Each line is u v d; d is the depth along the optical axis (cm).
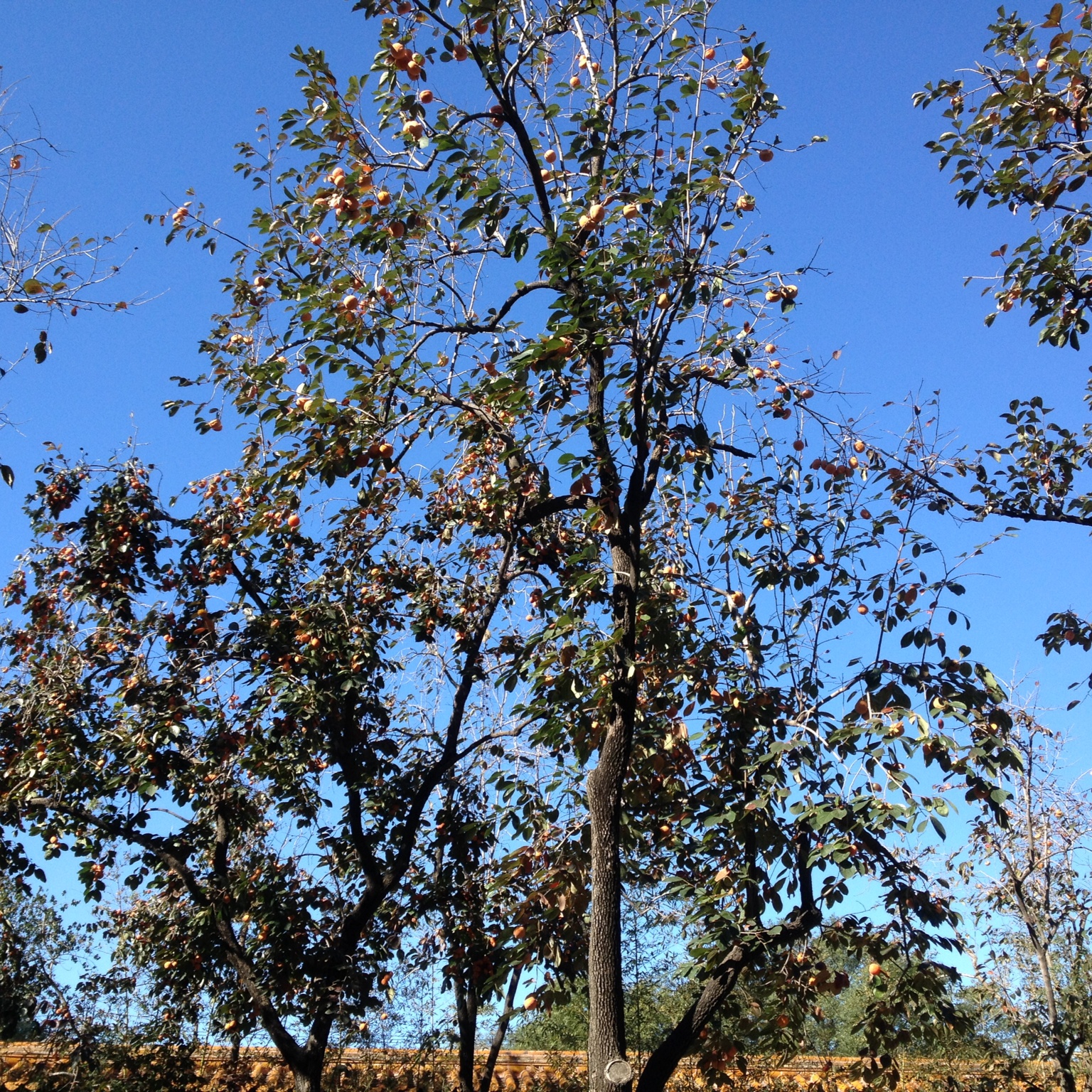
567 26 630
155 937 1080
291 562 1091
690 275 604
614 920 532
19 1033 1283
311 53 570
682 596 744
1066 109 718
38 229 580
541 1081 1348
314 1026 952
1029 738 1123
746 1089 1109
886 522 666
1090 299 759
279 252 652
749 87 595
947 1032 726
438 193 578
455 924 977
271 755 1007
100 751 963
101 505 1054
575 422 597
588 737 620
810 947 623
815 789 578
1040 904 1141
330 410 578
